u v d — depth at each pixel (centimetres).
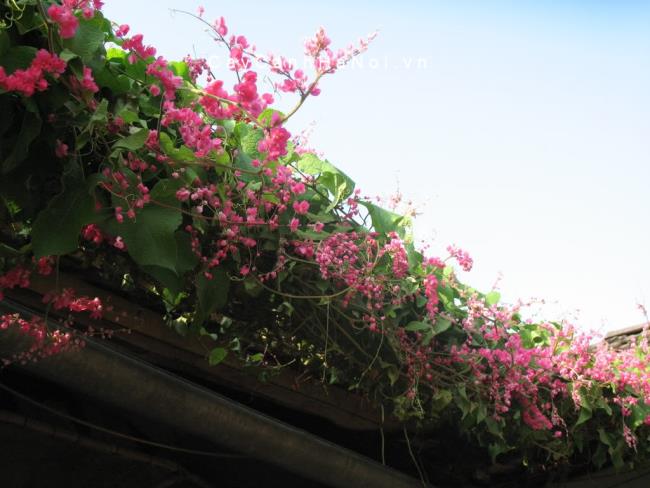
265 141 207
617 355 410
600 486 423
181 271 205
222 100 198
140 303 273
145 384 254
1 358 229
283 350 300
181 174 201
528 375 344
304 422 361
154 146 195
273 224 230
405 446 380
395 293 287
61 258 244
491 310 329
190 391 267
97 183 183
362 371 304
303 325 278
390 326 289
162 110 203
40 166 184
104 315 263
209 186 214
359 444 374
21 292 249
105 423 338
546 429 371
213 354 266
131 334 276
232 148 225
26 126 173
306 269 258
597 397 380
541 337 390
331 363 304
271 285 256
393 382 295
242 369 303
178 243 207
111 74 195
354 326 273
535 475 412
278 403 329
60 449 327
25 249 200
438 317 309
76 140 179
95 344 240
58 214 182
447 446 372
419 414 306
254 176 230
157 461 344
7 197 183
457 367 320
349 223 273
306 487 377
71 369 235
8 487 310
